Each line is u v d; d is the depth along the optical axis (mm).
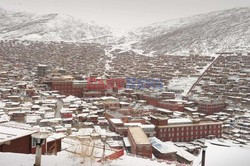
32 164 18422
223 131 113938
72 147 25828
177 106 144625
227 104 155750
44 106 128125
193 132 105500
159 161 24625
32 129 25516
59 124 99375
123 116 110312
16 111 108500
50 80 178125
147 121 107938
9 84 172750
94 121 109125
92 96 172250
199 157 22406
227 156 20922
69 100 144625
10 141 22688
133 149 77812
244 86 188375
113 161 23016
